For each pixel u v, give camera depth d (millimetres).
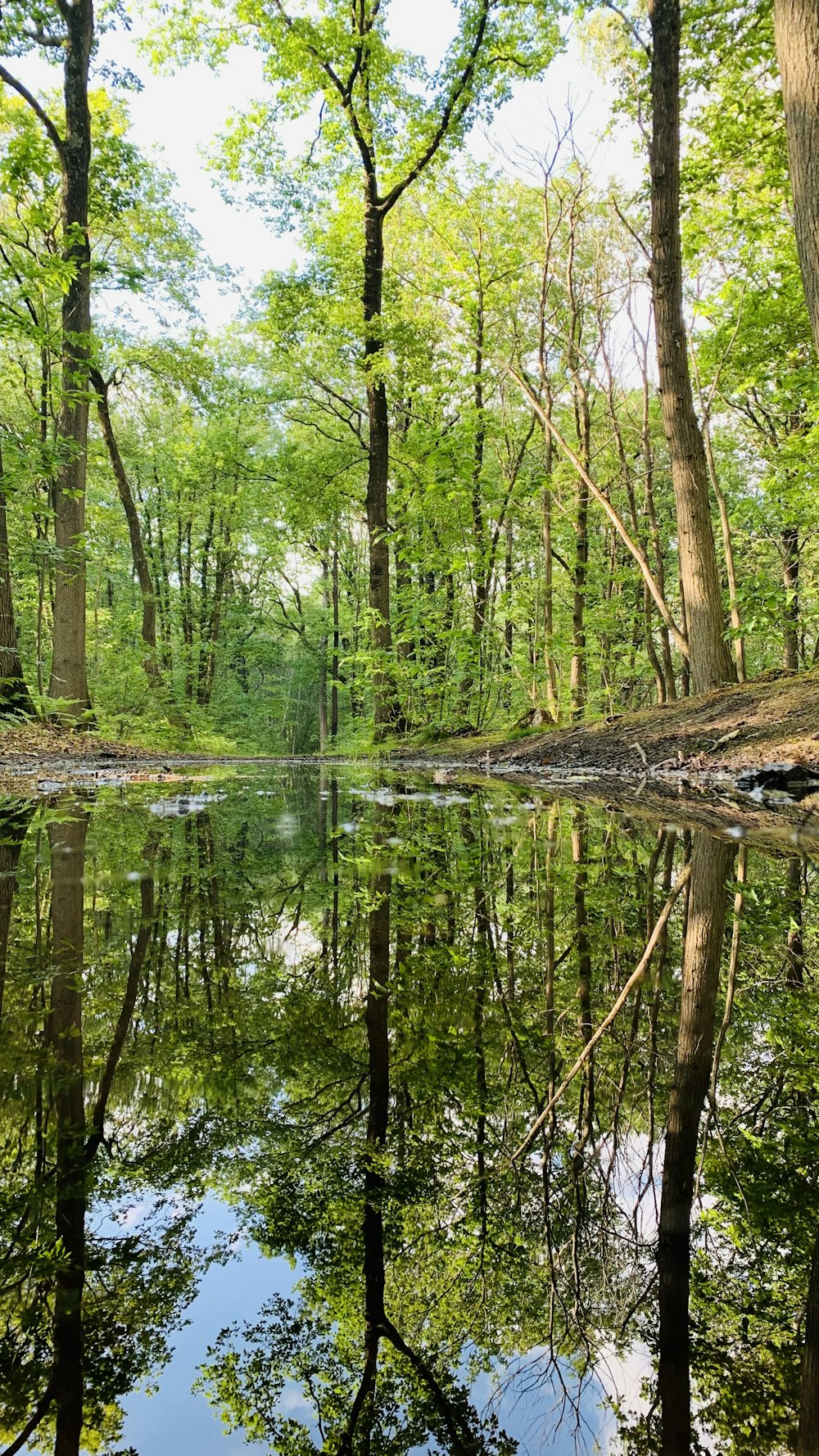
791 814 4867
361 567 28031
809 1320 1095
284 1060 1639
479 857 3820
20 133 11688
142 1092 1467
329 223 14211
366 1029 1853
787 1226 1283
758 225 9352
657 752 7133
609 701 13500
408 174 12695
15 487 9328
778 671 7320
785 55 3707
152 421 22578
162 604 24875
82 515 11094
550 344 11430
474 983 2180
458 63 11578
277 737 34438
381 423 13117
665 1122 1533
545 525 10625
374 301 12828
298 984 2098
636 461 17141
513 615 12195
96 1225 1129
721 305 9570
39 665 13500
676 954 2404
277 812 5836
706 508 7363
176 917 2645
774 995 2111
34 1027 1734
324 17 11484
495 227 12883
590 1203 1302
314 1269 1093
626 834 4262
